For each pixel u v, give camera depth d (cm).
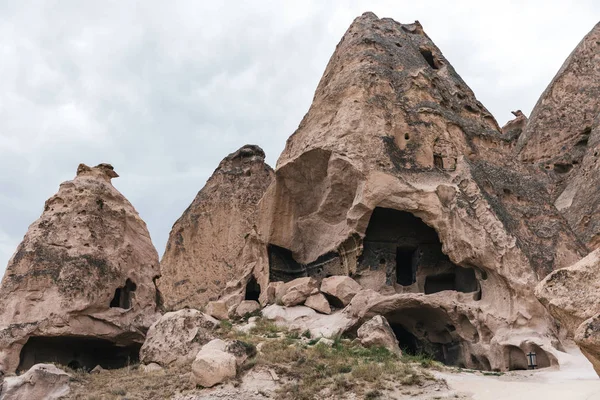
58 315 1814
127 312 1992
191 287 3544
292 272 2823
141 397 1569
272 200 2844
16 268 1894
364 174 2428
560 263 2184
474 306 2144
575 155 3516
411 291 2475
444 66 3181
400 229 2541
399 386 1491
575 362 1791
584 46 3928
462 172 2428
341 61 2919
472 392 1445
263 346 1823
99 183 2138
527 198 2439
